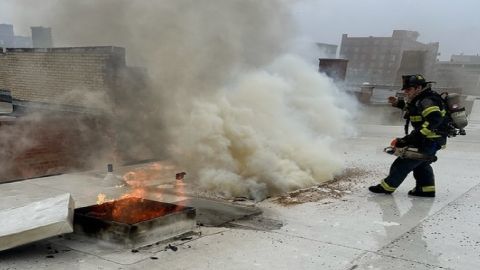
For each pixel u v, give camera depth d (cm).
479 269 296
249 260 304
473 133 1217
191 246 328
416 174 500
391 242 346
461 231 375
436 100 448
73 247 322
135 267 286
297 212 432
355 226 387
